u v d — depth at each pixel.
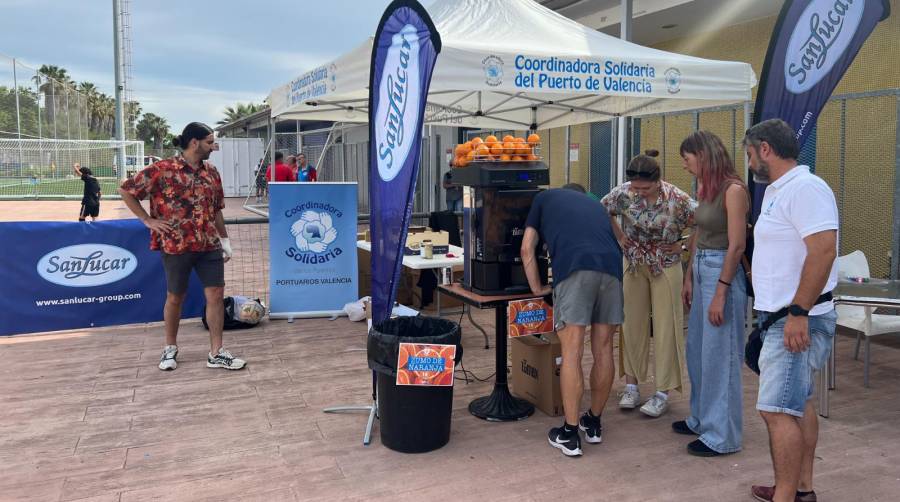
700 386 3.90
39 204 25.52
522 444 3.89
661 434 4.04
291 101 6.59
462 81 4.54
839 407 4.43
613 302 3.75
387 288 3.87
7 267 6.23
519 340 4.61
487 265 4.04
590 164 10.92
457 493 3.30
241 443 3.91
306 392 4.79
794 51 4.32
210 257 5.27
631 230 4.36
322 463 3.65
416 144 3.42
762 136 2.83
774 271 2.83
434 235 6.75
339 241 7.15
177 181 5.09
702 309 3.79
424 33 3.31
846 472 3.48
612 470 3.55
